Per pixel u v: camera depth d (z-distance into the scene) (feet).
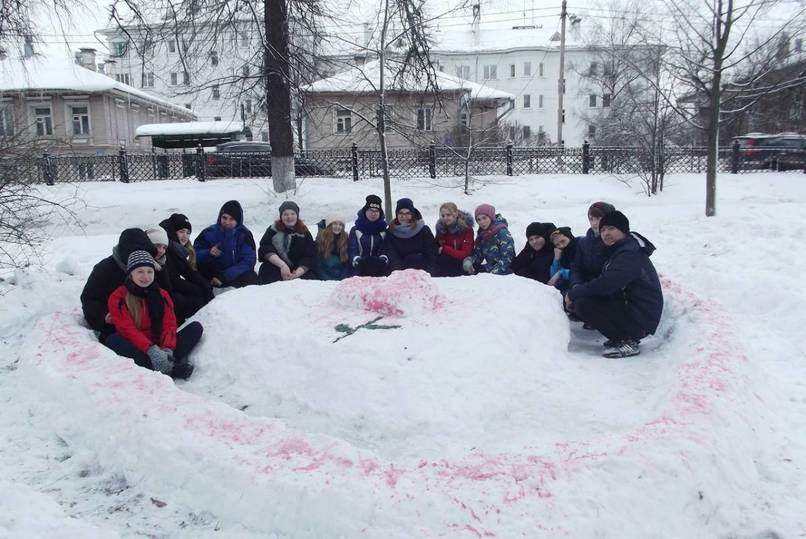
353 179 56.34
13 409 12.96
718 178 62.39
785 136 75.10
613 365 15.83
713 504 9.23
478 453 9.47
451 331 14.08
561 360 15.43
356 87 48.60
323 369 13.07
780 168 68.08
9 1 31.14
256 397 13.39
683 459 9.29
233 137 86.74
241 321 15.48
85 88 93.86
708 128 41.34
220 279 21.79
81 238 38.01
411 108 50.44
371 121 51.13
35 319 19.10
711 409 10.74
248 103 53.57
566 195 54.34
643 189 56.70
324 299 16.84
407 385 12.21
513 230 40.14
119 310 15.20
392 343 13.33
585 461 8.95
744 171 67.77
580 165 63.31
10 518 8.44
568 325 17.30
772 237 29.09
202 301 18.67
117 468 10.60
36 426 12.26
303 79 46.98
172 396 11.53
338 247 23.11
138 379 12.39
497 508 8.10
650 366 15.53
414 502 8.20
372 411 11.94
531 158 62.18
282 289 17.83
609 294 16.52
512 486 8.40
